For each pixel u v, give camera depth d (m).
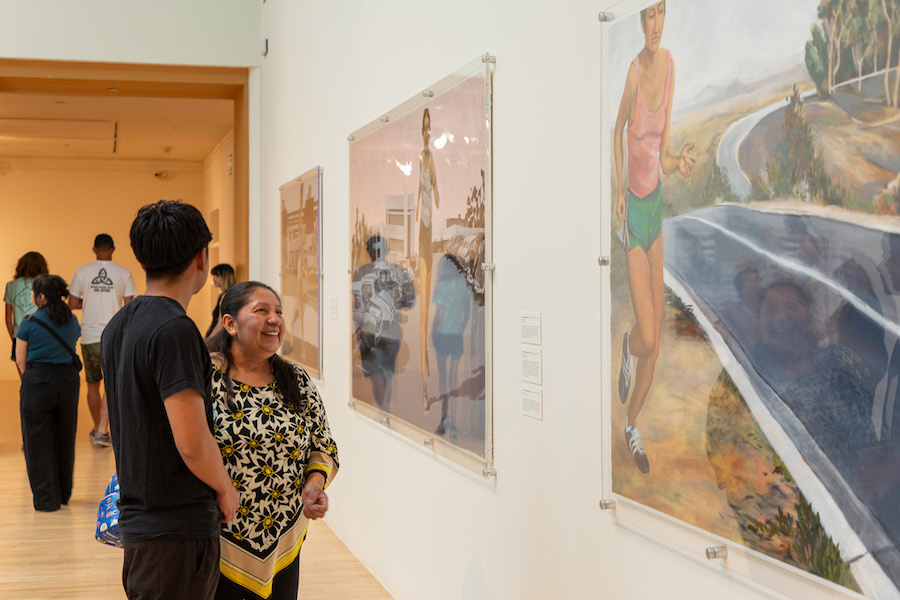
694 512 2.04
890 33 1.49
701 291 2.00
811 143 1.67
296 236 6.89
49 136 14.23
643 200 2.23
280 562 2.84
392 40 4.48
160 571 2.29
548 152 2.83
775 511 1.78
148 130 13.72
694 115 2.01
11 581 4.77
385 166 4.52
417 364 4.04
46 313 6.38
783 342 1.75
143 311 2.35
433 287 3.82
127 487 2.32
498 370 3.21
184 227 2.42
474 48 3.43
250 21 8.46
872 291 1.54
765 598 1.82
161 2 8.25
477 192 3.34
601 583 2.51
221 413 2.72
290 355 7.20
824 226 1.64
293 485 2.82
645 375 2.23
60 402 6.45
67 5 8.02
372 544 4.89
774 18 1.76
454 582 3.66
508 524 3.14
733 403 1.90
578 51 2.63
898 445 1.49
